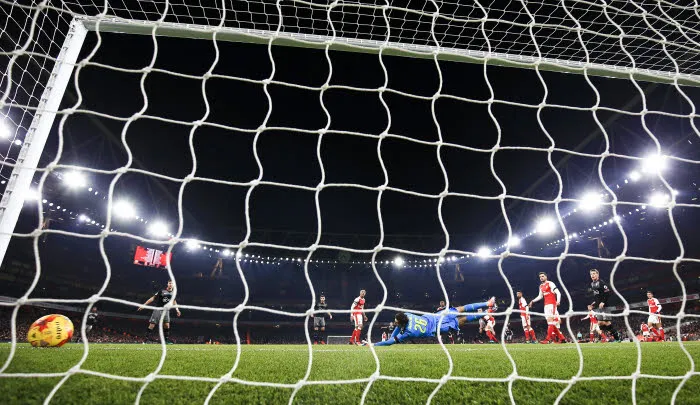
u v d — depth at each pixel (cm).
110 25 300
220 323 2892
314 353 388
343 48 285
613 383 209
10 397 164
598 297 826
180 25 290
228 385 198
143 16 402
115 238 2427
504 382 209
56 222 2003
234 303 3030
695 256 2044
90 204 2039
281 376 228
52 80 290
